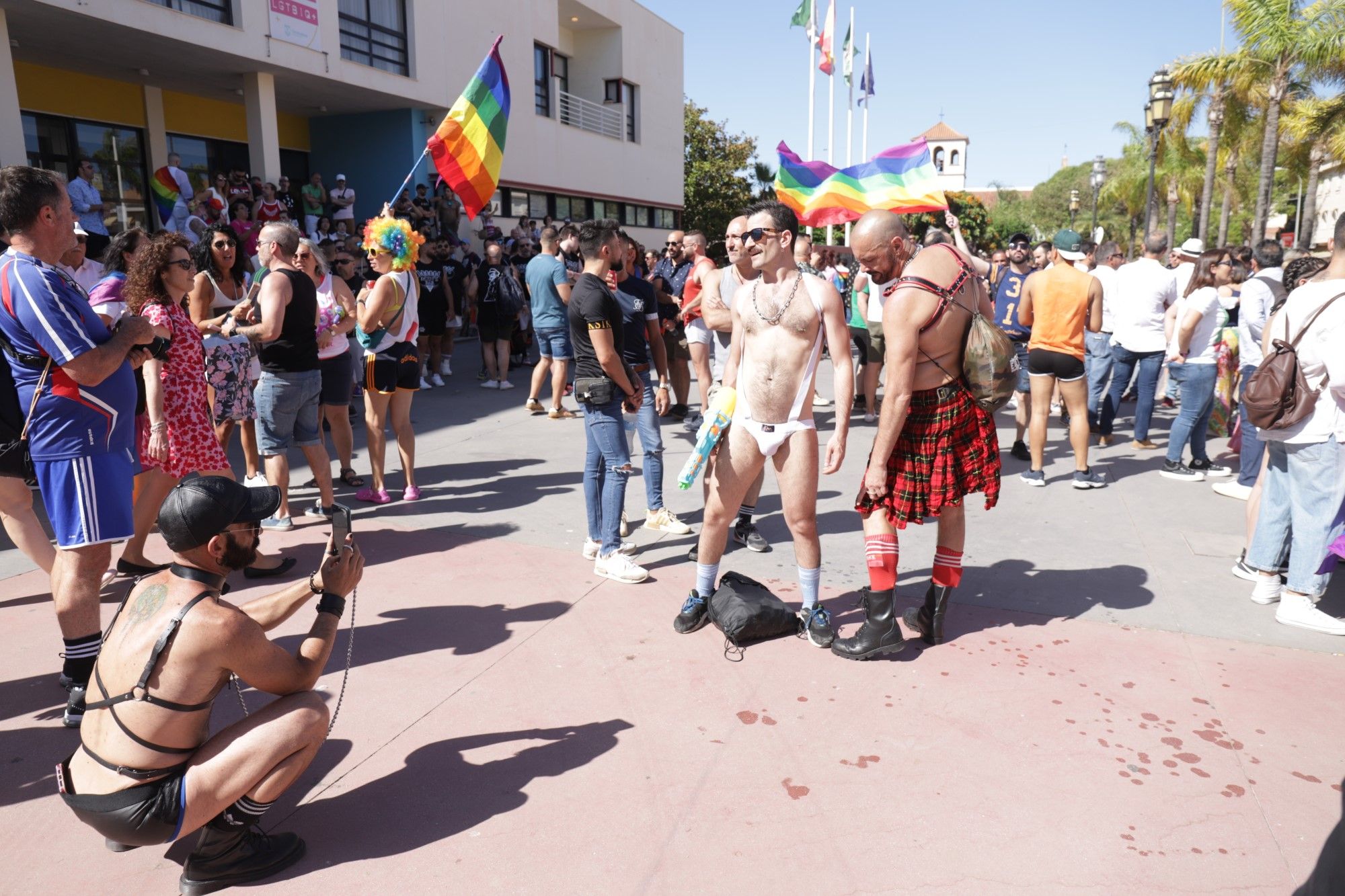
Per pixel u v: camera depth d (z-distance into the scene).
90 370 3.08
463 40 18.30
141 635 2.14
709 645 3.80
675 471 6.91
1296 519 3.94
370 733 3.09
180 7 12.58
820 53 22.53
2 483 3.49
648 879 2.37
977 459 3.58
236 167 17.39
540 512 5.80
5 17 10.84
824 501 6.09
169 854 2.49
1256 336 5.80
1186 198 43.28
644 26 26.39
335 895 2.31
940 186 7.63
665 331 8.69
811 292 3.60
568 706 3.28
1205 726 3.13
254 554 2.29
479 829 2.58
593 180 23.84
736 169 37.44
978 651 3.74
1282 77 25.52
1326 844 1.49
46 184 3.09
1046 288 6.14
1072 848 2.49
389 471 6.88
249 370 5.51
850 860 2.45
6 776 2.84
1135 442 7.84
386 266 5.65
